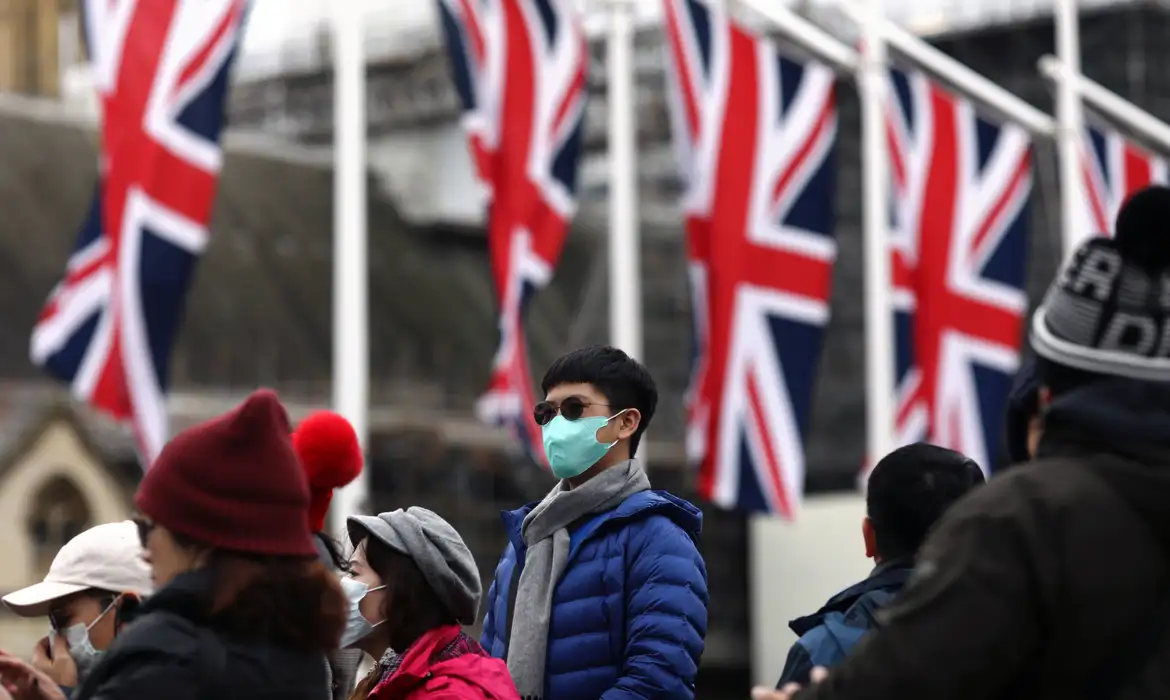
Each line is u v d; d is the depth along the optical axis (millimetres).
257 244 101312
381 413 98000
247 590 8188
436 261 108188
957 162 39219
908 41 42750
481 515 95750
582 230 109875
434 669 11688
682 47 32938
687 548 12430
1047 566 6988
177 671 7957
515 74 30672
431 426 97062
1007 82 95812
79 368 26266
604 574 12406
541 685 12320
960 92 51906
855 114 96000
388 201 109250
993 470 39531
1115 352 7363
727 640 91875
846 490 94625
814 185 34219
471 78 30234
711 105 33188
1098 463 7207
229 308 97125
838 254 95750
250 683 8070
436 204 109875
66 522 79000
